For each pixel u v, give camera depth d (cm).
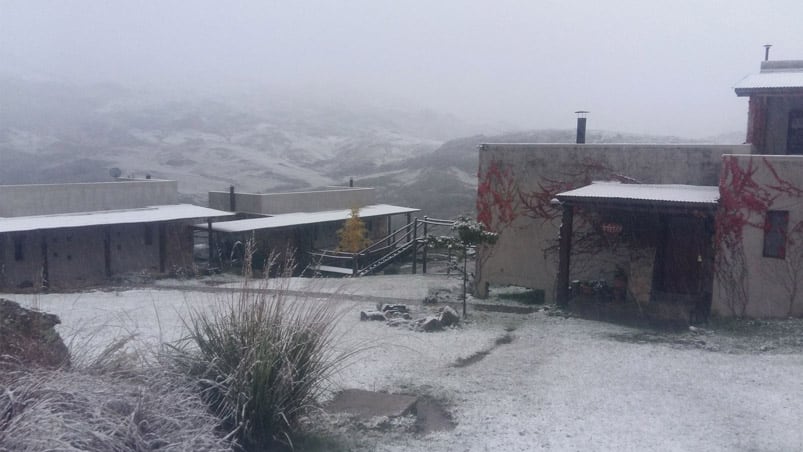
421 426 670
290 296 656
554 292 1666
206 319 645
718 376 870
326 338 679
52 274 2395
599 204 1403
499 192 1748
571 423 680
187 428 468
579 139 1839
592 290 1534
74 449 388
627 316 1345
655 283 1476
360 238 2970
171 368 564
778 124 1781
